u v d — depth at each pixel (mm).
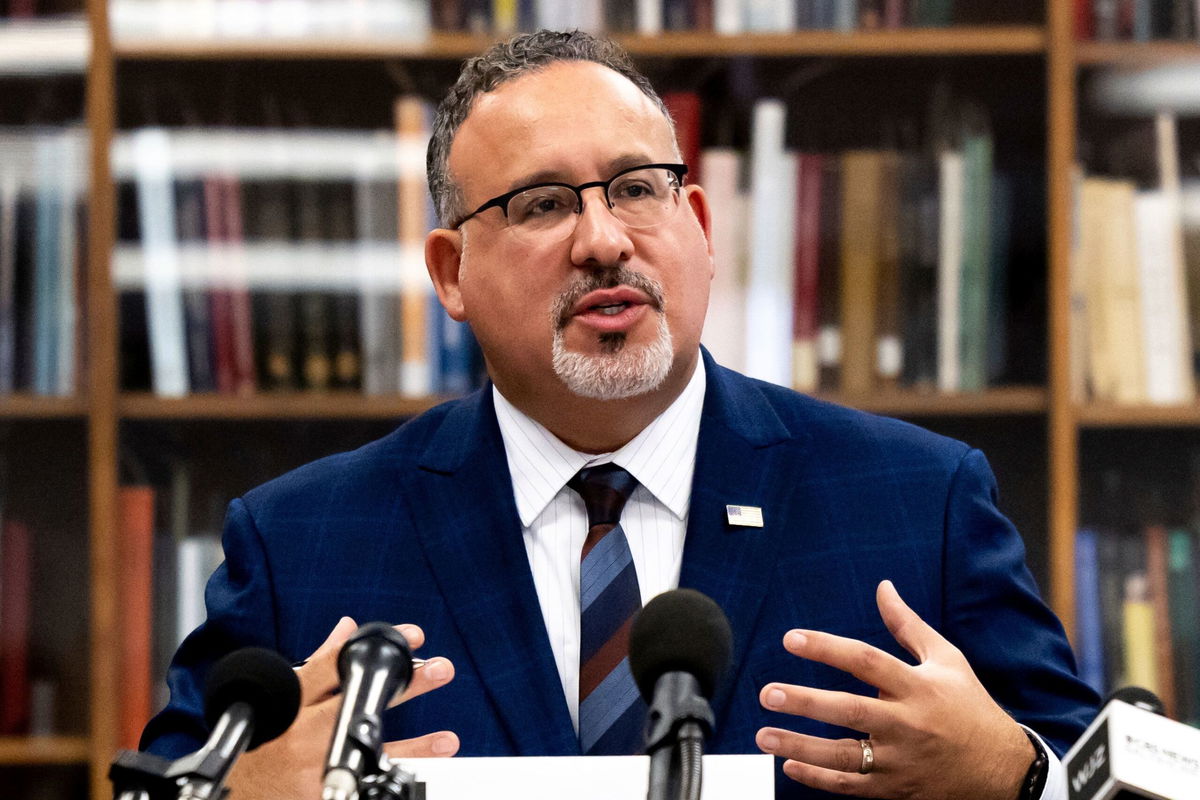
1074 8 6977
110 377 6816
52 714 6824
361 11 6980
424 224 6953
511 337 3891
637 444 4059
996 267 6824
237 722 2332
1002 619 3863
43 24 7059
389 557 4078
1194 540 6738
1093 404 6734
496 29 6996
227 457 7016
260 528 4203
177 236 6945
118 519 6840
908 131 7195
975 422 6945
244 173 6977
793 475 4086
